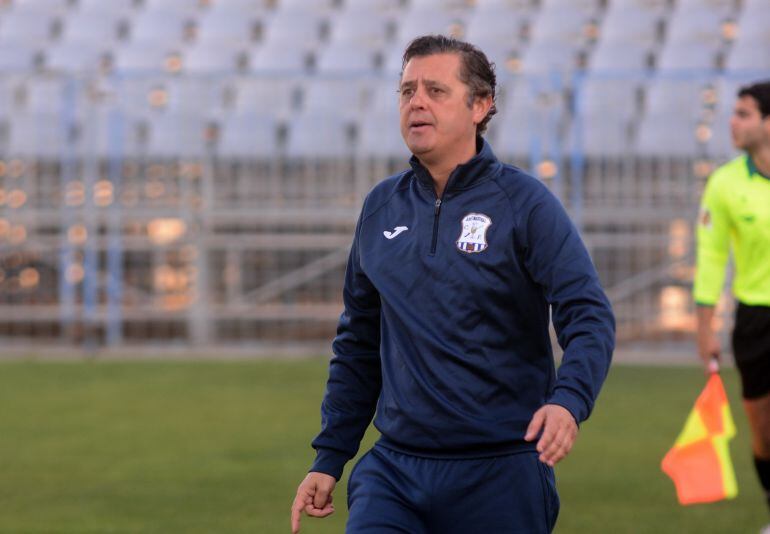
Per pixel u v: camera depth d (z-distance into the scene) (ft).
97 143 135.95
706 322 53.88
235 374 114.42
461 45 30.09
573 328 28.48
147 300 136.98
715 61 163.22
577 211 130.82
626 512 60.34
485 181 29.66
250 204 137.49
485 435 29.27
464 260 29.30
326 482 32.12
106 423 87.30
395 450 30.48
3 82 140.26
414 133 29.71
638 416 90.53
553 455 26.94
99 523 57.98
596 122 134.21
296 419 88.58
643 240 132.57
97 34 175.52
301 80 134.10
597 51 164.35
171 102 143.13
